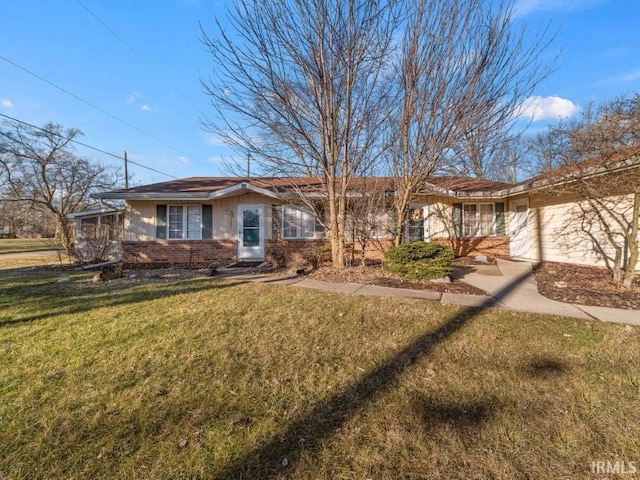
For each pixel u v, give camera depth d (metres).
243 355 3.35
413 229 12.48
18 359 3.25
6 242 28.42
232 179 14.36
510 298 5.93
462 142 7.68
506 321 4.48
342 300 5.62
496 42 7.06
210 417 2.31
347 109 7.72
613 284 6.82
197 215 11.80
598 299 5.78
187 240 11.70
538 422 2.24
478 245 12.64
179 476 1.80
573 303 5.57
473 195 11.45
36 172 19.23
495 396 2.56
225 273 9.02
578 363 3.15
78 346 3.58
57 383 2.78
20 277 8.49
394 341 3.72
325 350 3.47
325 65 7.37
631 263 6.52
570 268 8.97
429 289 6.67
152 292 6.30
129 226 11.51
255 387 2.71
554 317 4.70
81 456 1.95
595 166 6.45
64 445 2.03
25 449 2.00
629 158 5.92
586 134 6.32
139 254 11.55
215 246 11.79
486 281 7.65
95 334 3.95
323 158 8.10
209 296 5.94
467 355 3.33
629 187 6.68
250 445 2.04
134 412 2.37
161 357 3.29
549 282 7.43
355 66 7.41
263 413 2.36
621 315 4.85
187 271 9.59
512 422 2.24
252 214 11.88
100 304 5.38
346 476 1.79
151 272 9.38
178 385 2.74
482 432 2.14
